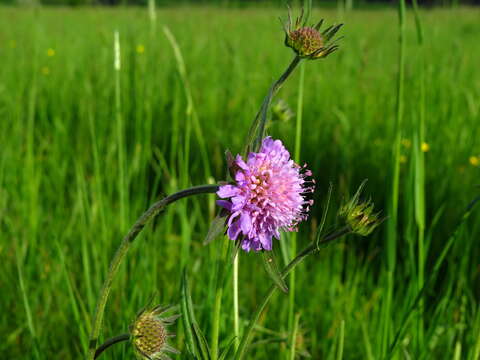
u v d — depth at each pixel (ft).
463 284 1.22
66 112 2.10
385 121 2.08
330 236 0.65
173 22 4.15
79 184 1.29
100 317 0.66
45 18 4.88
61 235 1.38
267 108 0.64
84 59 2.75
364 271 1.34
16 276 1.24
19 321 1.19
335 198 1.62
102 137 1.78
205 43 3.20
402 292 1.26
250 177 0.65
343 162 1.68
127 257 1.22
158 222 1.43
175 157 1.80
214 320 0.70
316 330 1.29
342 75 2.57
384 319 1.03
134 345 0.66
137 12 3.34
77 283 1.29
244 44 3.17
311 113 2.14
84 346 1.01
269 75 2.45
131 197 1.55
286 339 0.90
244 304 1.28
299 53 0.65
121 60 2.11
